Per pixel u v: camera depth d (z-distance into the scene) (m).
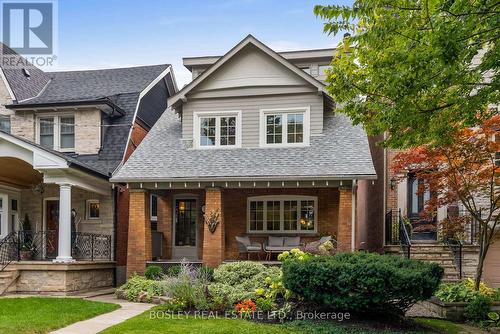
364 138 14.66
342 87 8.38
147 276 13.13
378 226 17.05
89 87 19.69
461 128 9.00
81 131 16.98
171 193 16.52
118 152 16.73
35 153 13.25
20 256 14.24
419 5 6.49
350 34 7.43
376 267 8.09
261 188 15.11
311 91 15.03
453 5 5.88
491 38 6.56
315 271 8.49
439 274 8.46
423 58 6.30
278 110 15.16
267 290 10.43
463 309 9.77
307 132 14.84
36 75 19.98
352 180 12.94
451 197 11.17
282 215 15.28
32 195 16.83
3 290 12.77
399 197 15.80
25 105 16.80
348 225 12.89
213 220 13.67
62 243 13.47
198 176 13.56
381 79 7.61
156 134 16.53
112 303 11.12
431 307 10.80
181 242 16.38
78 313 9.30
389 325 8.52
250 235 15.37
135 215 14.06
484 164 10.53
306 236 14.97
